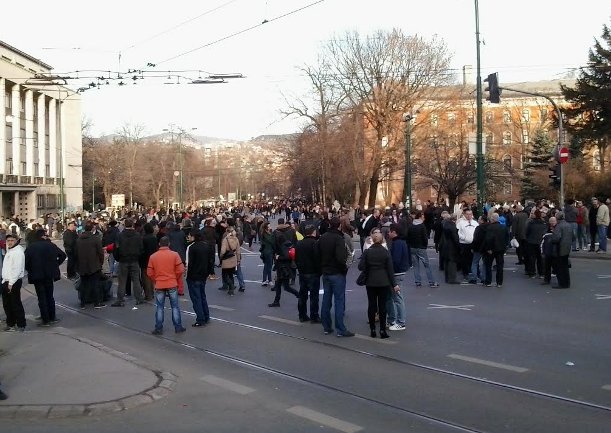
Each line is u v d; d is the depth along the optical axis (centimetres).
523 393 697
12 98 6244
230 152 15538
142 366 811
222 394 715
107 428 603
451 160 4316
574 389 709
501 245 1582
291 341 1001
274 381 768
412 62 4403
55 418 632
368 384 745
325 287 1058
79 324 1222
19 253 1163
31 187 6469
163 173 8481
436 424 600
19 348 920
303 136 4953
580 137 4025
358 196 4866
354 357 884
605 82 3781
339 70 4512
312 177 5494
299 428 596
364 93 4444
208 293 1595
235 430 594
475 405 657
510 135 6744
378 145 4416
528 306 1284
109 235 1916
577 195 4197
